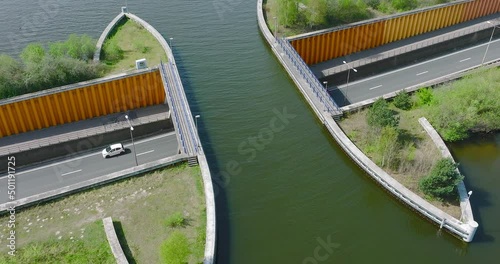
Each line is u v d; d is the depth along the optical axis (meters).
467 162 54.69
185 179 49.12
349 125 58.53
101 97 61.28
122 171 49.03
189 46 74.69
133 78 61.97
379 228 47.75
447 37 79.62
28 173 54.94
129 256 40.84
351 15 76.25
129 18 76.00
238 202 49.47
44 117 59.25
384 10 79.12
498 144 57.34
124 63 64.38
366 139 55.72
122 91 62.22
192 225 43.94
